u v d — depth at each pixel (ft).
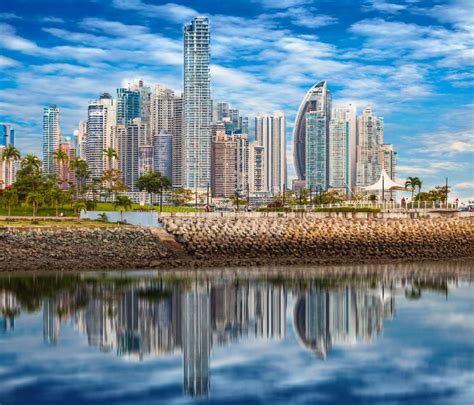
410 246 416.87
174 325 196.24
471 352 162.81
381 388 134.62
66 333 185.06
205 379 140.67
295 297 249.96
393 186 591.78
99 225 442.09
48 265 341.00
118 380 139.95
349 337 179.63
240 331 188.24
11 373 145.18
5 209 593.01
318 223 423.64
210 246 383.45
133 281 293.84
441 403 125.59
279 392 132.05
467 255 424.87
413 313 215.92
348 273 329.93
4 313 215.31
